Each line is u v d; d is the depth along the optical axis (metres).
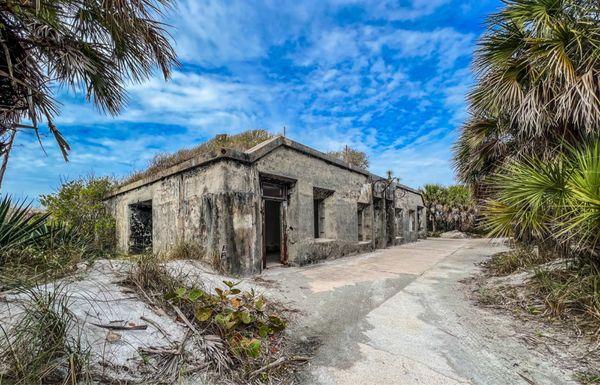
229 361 2.31
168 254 5.38
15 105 3.50
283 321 3.27
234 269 5.17
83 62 3.47
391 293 4.65
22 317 1.87
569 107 3.60
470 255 8.95
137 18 3.39
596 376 2.24
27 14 3.10
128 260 3.67
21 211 3.92
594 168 3.13
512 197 3.84
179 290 2.78
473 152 6.29
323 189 7.80
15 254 3.02
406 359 2.59
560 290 3.49
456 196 19.94
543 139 4.38
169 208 6.39
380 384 2.22
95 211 8.62
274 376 2.32
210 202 5.36
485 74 4.79
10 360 1.62
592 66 3.57
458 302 4.16
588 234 3.21
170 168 6.37
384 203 11.30
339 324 3.40
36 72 3.43
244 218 5.45
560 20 4.04
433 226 20.34
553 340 2.84
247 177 5.60
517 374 2.32
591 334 2.83
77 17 3.40
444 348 2.79
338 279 5.49
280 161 6.40
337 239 8.22
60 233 4.17
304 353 2.71
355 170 9.40
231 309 2.95
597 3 3.89
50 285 2.59
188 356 2.21
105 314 2.35
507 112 4.75
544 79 4.02
